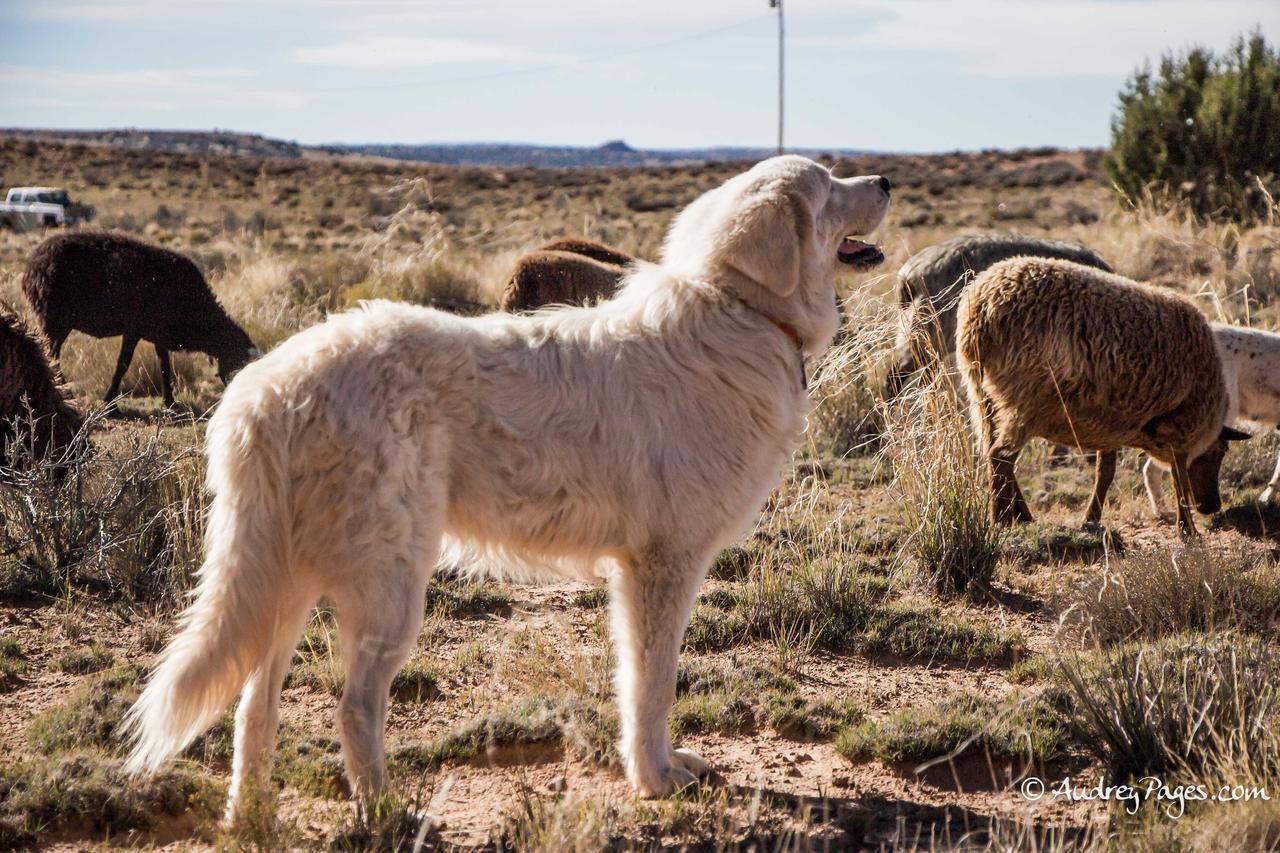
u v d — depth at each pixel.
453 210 45.28
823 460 10.05
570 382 4.24
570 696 5.25
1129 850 3.77
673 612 4.38
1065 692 5.20
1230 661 4.93
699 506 4.34
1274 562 7.38
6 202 35.84
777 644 6.23
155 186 57.25
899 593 7.11
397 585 3.95
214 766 4.76
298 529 3.97
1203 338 7.94
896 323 8.39
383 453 3.90
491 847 3.98
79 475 6.98
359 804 3.96
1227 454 10.12
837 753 5.01
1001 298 7.94
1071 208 36.50
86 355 13.38
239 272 20.66
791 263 4.52
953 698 5.39
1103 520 8.80
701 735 5.20
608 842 3.94
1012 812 4.39
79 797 4.14
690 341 4.41
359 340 4.05
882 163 77.44
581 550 4.41
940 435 7.47
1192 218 20.38
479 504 4.22
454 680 5.74
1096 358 7.74
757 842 4.08
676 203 47.31
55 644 6.00
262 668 4.06
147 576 6.79
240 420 3.95
